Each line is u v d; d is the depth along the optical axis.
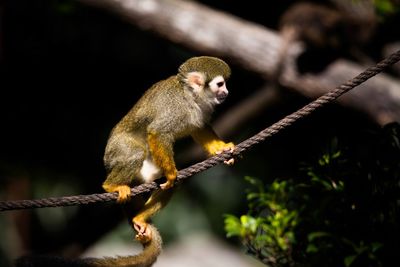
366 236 8.91
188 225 28.95
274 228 9.86
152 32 20.80
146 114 11.20
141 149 11.15
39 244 25.52
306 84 19.72
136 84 26.23
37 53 24.64
